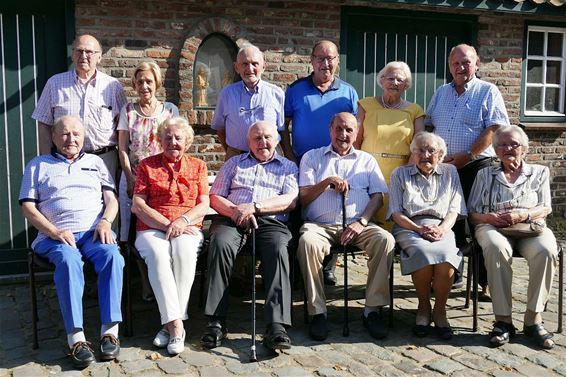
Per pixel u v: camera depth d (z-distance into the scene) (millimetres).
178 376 3555
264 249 4152
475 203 4453
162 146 4215
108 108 4598
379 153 4766
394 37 6461
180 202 4199
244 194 4387
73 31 5219
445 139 4789
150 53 5457
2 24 5152
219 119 4805
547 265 4078
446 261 4082
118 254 3936
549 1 6383
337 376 3584
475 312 4277
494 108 4664
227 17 5668
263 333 4207
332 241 4402
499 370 3684
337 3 6023
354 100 4898
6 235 5352
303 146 4840
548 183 4426
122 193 4578
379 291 4270
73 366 3674
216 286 4016
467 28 6680
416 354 3906
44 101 4555
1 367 3660
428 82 6660
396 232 4430
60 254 3834
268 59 5852
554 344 4059
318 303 4180
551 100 7215
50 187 4074
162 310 3904
